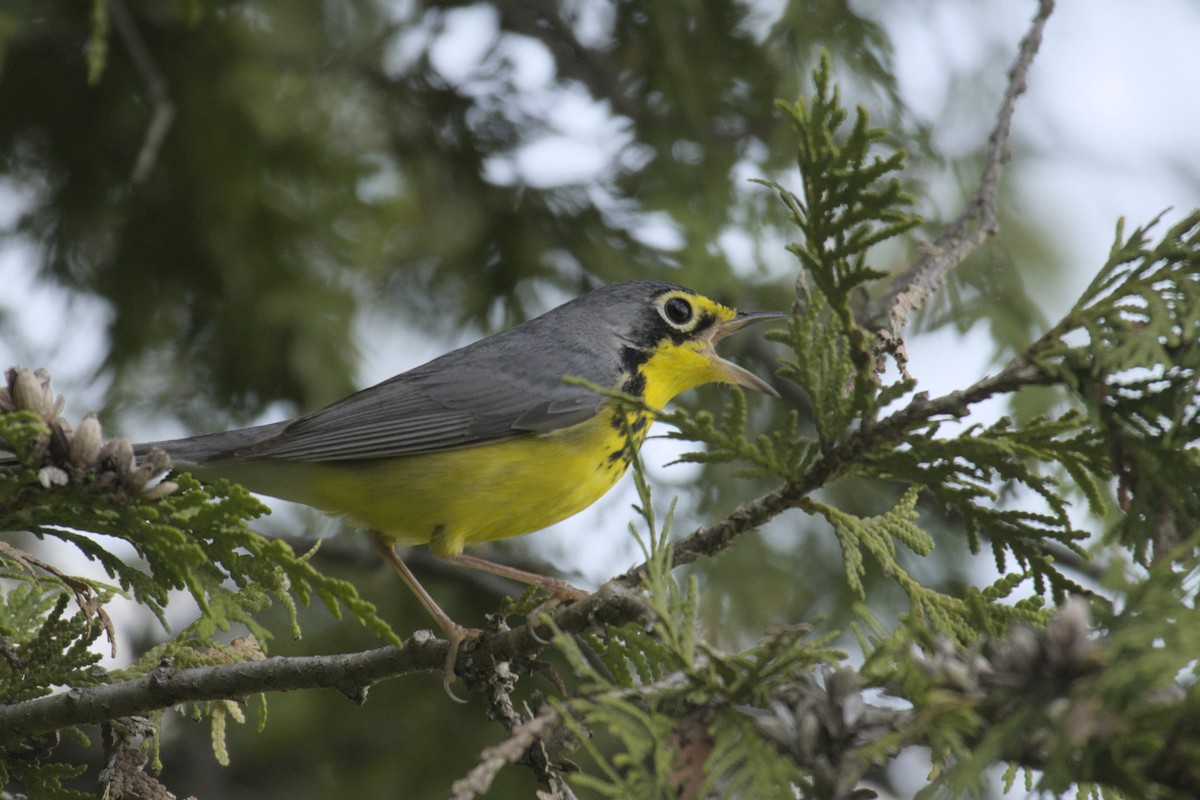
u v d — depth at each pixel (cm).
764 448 603
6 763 682
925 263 851
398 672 681
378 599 1285
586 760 1163
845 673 480
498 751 454
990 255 1225
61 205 1316
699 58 1326
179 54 1276
